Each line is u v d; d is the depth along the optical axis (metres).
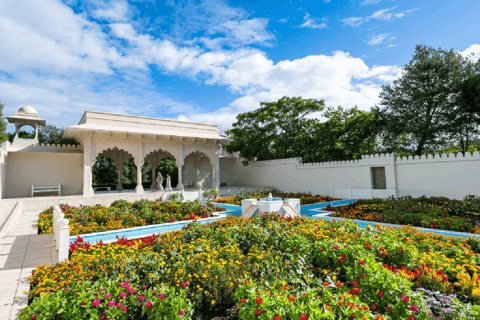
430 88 15.70
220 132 19.14
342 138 18.98
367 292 2.96
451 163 11.47
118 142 14.66
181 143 16.83
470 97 14.03
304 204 13.12
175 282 3.44
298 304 2.43
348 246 3.87
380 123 17.50
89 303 2.74
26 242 6.58
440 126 15.66
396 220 7.52
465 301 3.09
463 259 4.00
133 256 3.96
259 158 22.73
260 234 4.99
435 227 6.77
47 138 24.11
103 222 8.46
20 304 3.38
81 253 4.61
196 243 4.71
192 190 17.61
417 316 2.59
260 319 2.37
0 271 4.61
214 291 3.46
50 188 15.13
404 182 13.03
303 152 21.33
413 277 3.50
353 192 14.86
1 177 12.45
